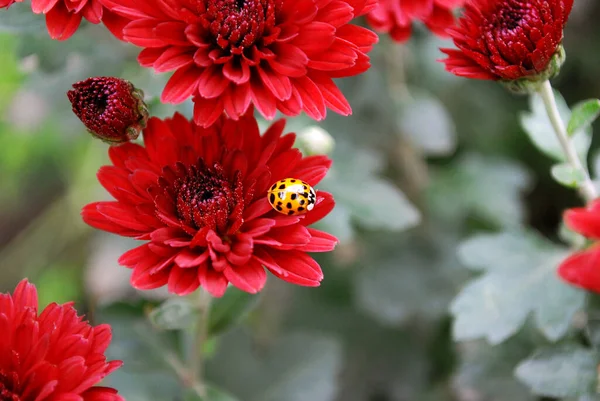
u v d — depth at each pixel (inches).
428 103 15.1
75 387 11.2
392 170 16.3
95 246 18.4
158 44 11.5
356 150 14.5
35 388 11.2
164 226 11.6
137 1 11.6
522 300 12.9
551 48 11.7
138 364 13.2
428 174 16.0
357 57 11.6
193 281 11.3
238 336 14.9
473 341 14.5
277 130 11.8
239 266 11.4
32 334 11.2
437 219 15.9
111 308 13.2
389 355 15.8
